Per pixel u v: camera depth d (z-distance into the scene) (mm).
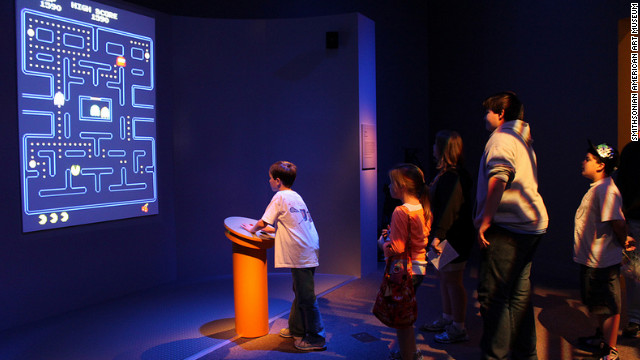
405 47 7941
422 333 3748
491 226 2727
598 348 3408
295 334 3584
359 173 5570
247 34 5688
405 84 7961
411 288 2818
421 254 2838
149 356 3389
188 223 5551
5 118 3895
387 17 7766
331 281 5402
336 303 4594
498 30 6449
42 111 4109
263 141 5746
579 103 5219
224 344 3588
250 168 5727
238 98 5680
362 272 5648
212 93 5598
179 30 5438
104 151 4621
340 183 5648
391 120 7852
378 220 7793
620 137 4762
